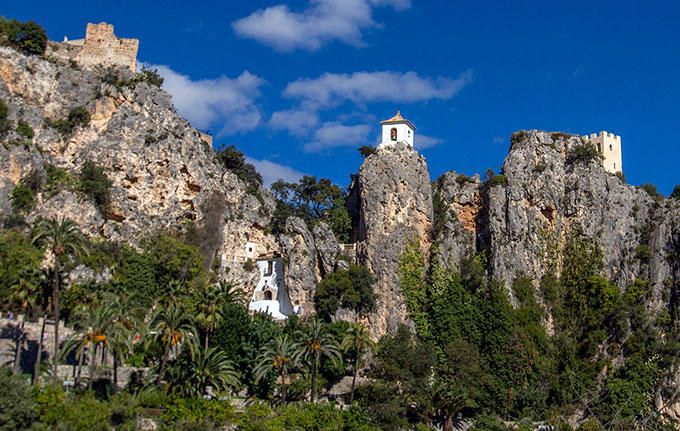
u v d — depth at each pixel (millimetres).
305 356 117562
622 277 150375
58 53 154250
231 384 106438
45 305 106562
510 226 153000
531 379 136250
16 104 139750
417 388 123562
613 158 169875
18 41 148625
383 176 155125
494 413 130875
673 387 135875
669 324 144750
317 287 147625
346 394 127500
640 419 134000
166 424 94750
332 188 177250
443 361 136500
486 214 158125
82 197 134375
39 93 145625
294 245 154000
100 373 105688
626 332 143375
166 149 148500
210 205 152125
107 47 157125
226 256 155250
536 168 157750
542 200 155125
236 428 99188
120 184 142125
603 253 152125
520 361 137000
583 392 136000
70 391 95188
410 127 163250
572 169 158875
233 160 174000
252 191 168500
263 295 156250
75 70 151625
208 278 142125
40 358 103500
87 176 138500
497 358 137250
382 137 162375
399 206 153500
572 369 140000
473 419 127438
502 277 147875
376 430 109062
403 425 114750
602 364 140375
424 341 142375
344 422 108062
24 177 132125
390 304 146125
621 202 156875
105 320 96188
